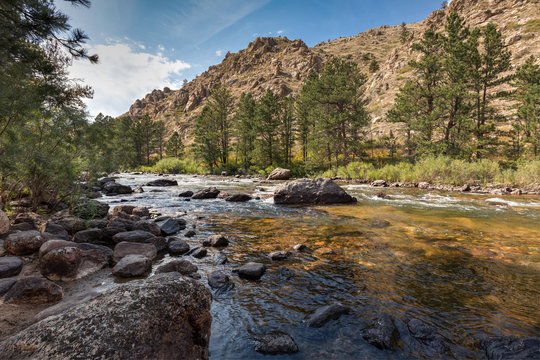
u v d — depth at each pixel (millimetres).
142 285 2457
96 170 9680
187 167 49438
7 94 6133
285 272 4887
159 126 81438
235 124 52375
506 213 10547
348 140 35188
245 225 8711
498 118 32750
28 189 9133
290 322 3326
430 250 6051
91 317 2092
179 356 2197
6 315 3197
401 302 3801
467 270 4902
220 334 3061
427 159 24281
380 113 76312
